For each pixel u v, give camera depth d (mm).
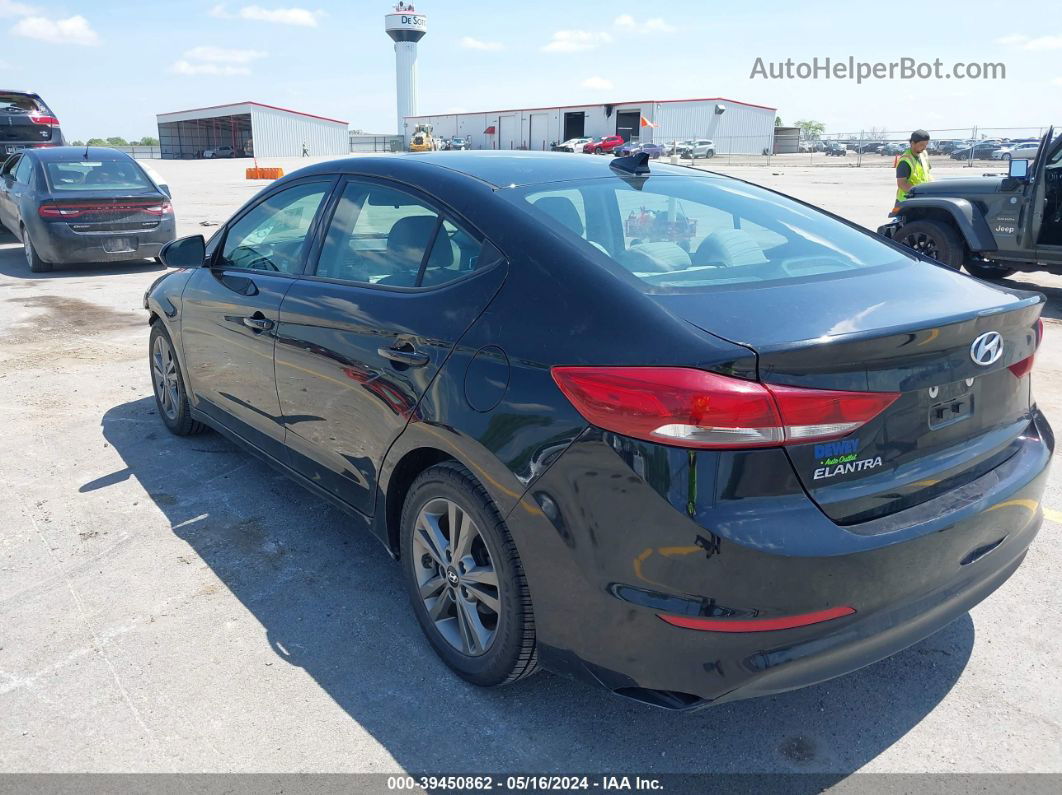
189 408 4699
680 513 2021
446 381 2568
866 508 2158
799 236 2951
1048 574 3445
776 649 2080
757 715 2631
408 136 88938
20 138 14805
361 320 2955
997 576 2564
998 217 8828
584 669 2342
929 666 2863
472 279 2635
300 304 3295
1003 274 10062
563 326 2312
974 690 2738
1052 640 3004
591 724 2588
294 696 2699
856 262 2787
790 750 2477
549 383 2271
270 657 2900
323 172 3557
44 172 10680
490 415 2414
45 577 3400
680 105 68000
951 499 2320
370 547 3676
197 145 94562
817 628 2098
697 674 2115
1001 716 2615
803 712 2643
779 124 86438
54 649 2928
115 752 2445
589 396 2162
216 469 4488
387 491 2939
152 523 3875
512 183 2896
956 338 2258
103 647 2939
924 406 2262
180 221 15484
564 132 74312
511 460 2340
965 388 2383
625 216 2799
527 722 2596
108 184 11000
